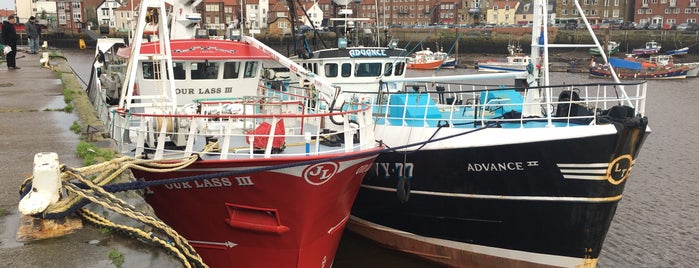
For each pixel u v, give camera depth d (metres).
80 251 5.47
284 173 8.41
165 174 8.74
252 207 8.92
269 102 10.16
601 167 9.45
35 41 30.47
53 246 5.55
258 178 8.52
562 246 10.28
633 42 87.12
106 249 5.55
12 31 21.45
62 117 11.50
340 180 9.10
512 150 9.96
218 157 8.59
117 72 14.20
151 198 9.50
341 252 12.79
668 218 15.56
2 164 8.00
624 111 9.56
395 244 12.55
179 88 11.46
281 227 8.99
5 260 5.23
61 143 9.24
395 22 111.00
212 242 9.53
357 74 15.44
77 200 6.03
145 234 5.75
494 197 10.52
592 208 9.78
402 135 11.41
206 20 90.56
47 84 16.86
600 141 9.27
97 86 14.45
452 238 11.41
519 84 11.48
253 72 11.95
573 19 100.31
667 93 46.69
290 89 16.02
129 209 6.14
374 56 15.41
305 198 8.73
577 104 10.93
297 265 9.39
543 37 10.91
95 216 6.07
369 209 12.53
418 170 11.21
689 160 22.69
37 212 5.78
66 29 108.19
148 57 10.83
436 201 11.23
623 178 9.75
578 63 71.00
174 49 11.22
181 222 9.56
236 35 13.07
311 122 11.14
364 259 12.41
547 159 9.73
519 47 77.62
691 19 99.62
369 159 9.50
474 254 11.27
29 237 5.70
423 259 12.19
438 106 11.02
